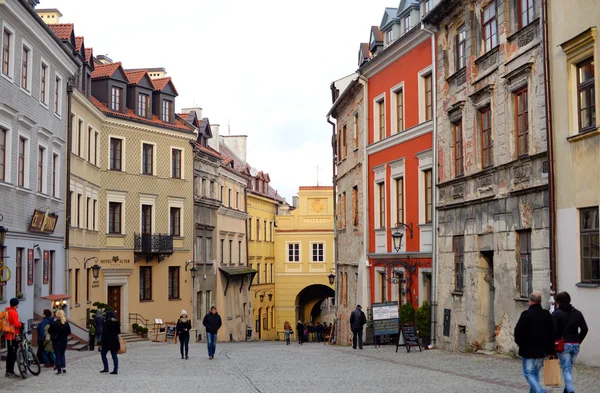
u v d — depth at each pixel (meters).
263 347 39.94
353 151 38.84
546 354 11.71
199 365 23.36
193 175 51.31
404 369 19.70
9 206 27.47
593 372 16.41
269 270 72.56
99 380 18.61
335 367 21.22
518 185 21.31
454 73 25.92
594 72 17.70
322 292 78.50
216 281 56.03
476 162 24.22
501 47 22.42
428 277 29.06
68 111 35.72
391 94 32.66
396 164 32.09
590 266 17.84
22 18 27.72
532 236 20.45
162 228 48.31
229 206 60.72
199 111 60.31
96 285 42.59
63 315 20.58
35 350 27.30
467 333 24.58
